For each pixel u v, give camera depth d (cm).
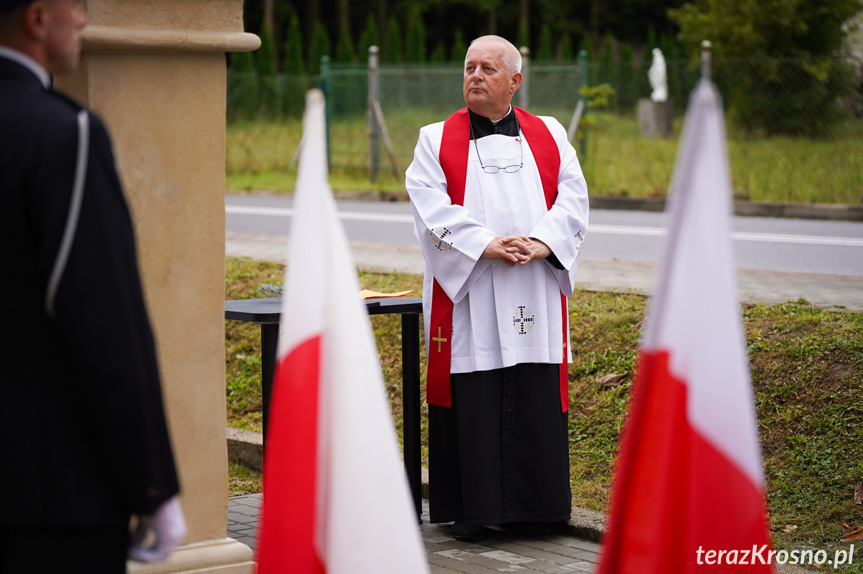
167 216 324
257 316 380
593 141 1798
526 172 421
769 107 2059
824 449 462
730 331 184
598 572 194
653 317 186
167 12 316
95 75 310
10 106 186
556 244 411
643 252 960
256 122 2255
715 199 182
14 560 191
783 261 891
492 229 414
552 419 420
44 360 186
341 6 4034
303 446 200
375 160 1744
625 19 4359
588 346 602
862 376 494
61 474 186
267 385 392
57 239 181
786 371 515
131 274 188
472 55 418
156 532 197
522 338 414
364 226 1179
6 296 185
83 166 183
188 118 325
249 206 1434
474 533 424
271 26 3547
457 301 412
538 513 419
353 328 204
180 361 329
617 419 535
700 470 184
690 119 182
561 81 1872
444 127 426
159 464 188
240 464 564
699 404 184
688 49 2448
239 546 340
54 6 193
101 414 182
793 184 1495
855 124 2025
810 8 2272
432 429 427
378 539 201
